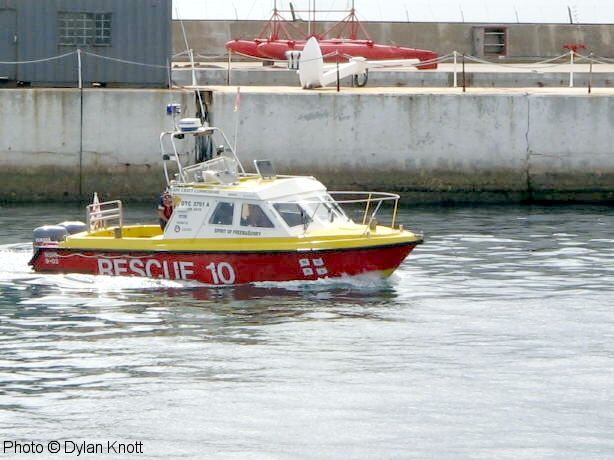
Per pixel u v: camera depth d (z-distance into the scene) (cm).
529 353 4362
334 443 3562
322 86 8644
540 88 8888
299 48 10888
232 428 3669
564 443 3569
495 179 8131
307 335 4562
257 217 5241
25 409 3800
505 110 8094
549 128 8106
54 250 5450
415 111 8062
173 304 5000
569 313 4894
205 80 9888
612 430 3662
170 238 5334
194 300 5059
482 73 9981
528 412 3797
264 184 5353
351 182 8075
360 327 4669
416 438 3600
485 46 11950
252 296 5125
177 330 4622
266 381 4053
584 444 3566
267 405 3844
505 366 4216
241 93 7988
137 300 5072
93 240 5406
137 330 4628
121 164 7956
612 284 5397
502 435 3625
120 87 8212
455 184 8112
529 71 10212
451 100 8062
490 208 7862
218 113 7994
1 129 7900
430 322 4747
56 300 5075
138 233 5650
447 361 4266
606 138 8119
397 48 10725
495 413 3791
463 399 3900
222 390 3969
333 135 8050
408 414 3778
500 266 5788
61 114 7912
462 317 4825
